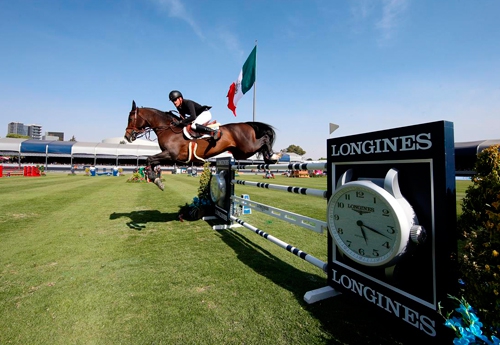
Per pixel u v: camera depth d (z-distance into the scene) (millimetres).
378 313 1867
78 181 17266
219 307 2160
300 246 3807
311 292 2287
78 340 1734
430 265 1561
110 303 2207
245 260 3256
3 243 3846
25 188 11828
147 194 10195
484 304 1281
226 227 4941
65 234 4355
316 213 6270
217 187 5254
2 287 2486
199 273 2840
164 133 4152
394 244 1576
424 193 1585
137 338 1763
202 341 1735
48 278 2686
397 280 1725
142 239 4145
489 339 1250
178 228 4918
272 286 2547
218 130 4180
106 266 3016
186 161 4312
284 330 1861
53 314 2037
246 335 1802
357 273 2035
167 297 2314
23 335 1782
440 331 1489
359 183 1810
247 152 4559
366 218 1798
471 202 1676
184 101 4203
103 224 5102
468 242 1420
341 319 2004
